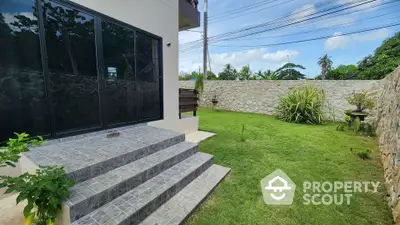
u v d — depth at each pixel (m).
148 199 1.93
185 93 5.43
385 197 2.30
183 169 2.68
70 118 2.82
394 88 4.13
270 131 5.79
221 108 11.29
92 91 3.09
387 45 11.74
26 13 2.29
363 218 1.94
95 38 3.06
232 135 5.26
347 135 5.30
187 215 1.93
